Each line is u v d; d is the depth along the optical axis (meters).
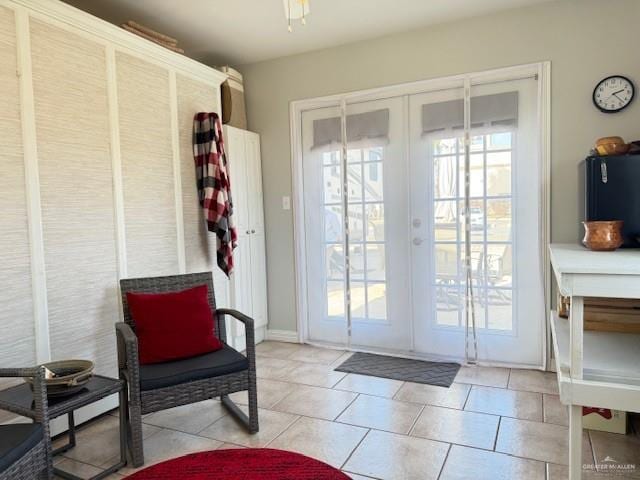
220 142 3.25
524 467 1.97
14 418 2.13
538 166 3.03
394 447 2.16
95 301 2.48
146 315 2.33
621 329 2.24
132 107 2.71
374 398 2.73
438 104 3.29
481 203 3.21
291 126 3.78
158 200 2.89
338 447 2.17
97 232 2.50
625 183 2.37
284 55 3.73
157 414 2.57
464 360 3.32
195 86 3.22
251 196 3.78
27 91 2.14
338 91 3.59
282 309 3.96
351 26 3.20
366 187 3.58
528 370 3.12
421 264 3.43
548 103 2.97
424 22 3.18
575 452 1.66
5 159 2.05
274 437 2.29
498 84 3.11
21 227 2.12
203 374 2.16
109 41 2.55
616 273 1.56
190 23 3.06
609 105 2.82
